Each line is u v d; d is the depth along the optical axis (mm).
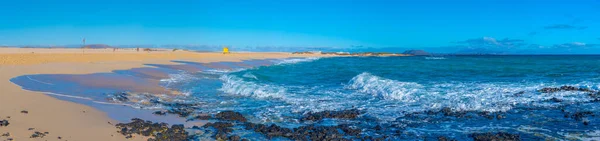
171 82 20906
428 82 18781
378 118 10500
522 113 10766
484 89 15500
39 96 12641
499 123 9680
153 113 11172
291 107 12438
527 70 27875
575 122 9602
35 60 33031
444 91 14953
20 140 7379
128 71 25891
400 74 25531
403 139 8344
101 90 15898
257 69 35906
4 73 20156
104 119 9828
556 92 14203
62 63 31125
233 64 45094
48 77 19641
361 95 14883
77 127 8727
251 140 8281
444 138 8250
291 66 42812
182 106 12766
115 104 12531
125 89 16609
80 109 10938
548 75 22594
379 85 16594
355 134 8750
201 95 15570
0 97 11844
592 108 11227
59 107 10914
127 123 9367
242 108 12383
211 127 9375
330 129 9039
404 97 13789
